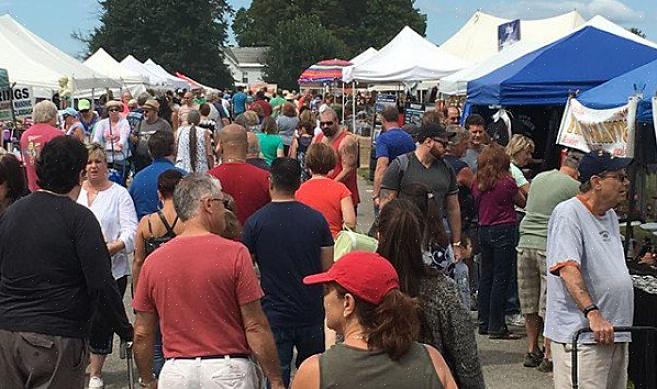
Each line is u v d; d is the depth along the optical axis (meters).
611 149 6.73
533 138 12.14
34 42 18.33
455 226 6.77
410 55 18.53
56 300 4.24
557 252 4.51
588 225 4.52
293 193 5.25
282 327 5.11
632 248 7.11
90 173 6.26
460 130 8.12
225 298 3.92
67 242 4.25
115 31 74.25
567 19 17.67
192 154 11.41
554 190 6.88
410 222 3.65
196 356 3.88
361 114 26.52
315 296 5.17
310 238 5.13
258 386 4.09
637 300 5.96
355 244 4.73
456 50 21.69
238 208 6.33
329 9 88.00
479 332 8.15
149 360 4.14
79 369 4.34
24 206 4.30
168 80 36.75
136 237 5.48
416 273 3.66
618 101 6.69
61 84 16.17
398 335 2.76
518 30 13.96
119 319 4.42
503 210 7.71
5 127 14.09
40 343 4.18
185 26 74.81
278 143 11.88
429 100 22.38
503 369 7.06
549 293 4.69
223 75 76.81
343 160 8.76
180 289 3.90
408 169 6.59
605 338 4.35
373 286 2.78
